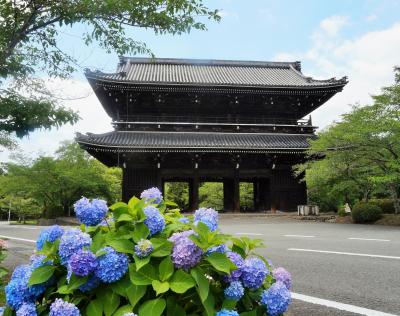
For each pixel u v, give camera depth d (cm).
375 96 2184
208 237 231
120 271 216
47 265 230
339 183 2784
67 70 836
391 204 2577
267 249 1166
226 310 213
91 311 212
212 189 4734
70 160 3722
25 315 209
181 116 3100
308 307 529
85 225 257
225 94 3006
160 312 205
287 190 3047
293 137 3083
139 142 2769
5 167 3441
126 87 2836
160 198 302
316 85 2941
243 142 2911
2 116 811
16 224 3650
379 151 2252
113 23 752
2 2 673
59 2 705
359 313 496
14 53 764
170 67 3581
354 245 1244
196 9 731
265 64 3772
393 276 743
